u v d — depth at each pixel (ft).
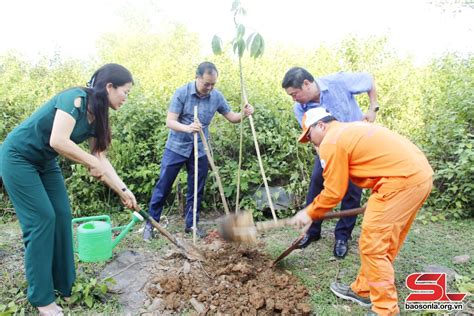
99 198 17.28
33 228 9.18
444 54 23.22
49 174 9.85
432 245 13.80
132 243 14.01
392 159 8.70
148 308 10.17
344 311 10.14
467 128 17.87
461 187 16.11
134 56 38.09
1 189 17.42
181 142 13.73
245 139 17.08
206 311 9.93
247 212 10.36
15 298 10.31
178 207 17.12
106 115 9.20
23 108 19.19
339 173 8.94
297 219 9.70
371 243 9.01
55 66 25.45
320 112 9.67
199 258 12.14
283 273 11.90
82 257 11.68
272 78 22.54
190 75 24.12
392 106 20.97
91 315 9.91
